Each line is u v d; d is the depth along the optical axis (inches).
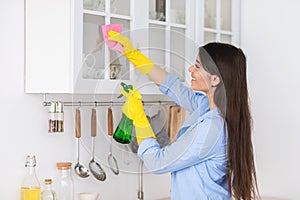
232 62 83.7
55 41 86.0
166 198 117.6
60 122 93.2
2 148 90.7
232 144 84.4
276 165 127.1
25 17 92.4
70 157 100.1
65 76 84.7
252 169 89.0
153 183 114.9
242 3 130.5
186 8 104.5
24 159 93.7
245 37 130.6
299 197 124.1
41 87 89.4
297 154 124.3
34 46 90.4
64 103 98.1
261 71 129.0
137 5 92.2
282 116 126.1
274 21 127.0
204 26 109.9
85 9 84.4
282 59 126.0
